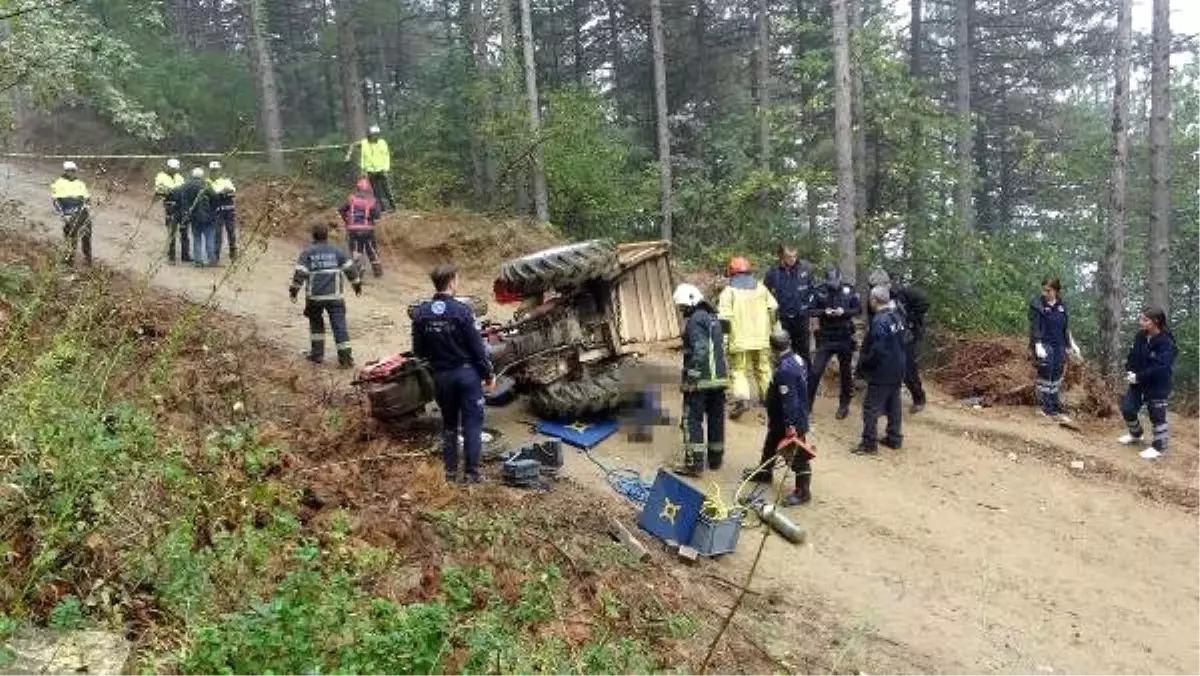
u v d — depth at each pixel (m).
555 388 8.83
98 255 13.57
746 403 10.30
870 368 9.73
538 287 8.55
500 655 4.21
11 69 8.83
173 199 14.03
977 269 17.55
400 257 16.86
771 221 20.34
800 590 6.80
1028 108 28.69
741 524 7.36
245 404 7.09
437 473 6.57
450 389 7.11
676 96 29.17
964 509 8.65
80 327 5.39
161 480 4.67
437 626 4.10
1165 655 6.49
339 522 5.18
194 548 4.43
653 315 10.07
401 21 29.97
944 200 20.47
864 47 17.75
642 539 6.99
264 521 5.01
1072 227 25.94
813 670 5.72
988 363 13.25
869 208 20.08
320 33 28.61
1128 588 7.43
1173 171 23.23
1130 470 9.93
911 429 10.77
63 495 3.91
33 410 4.11
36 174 20.88
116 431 4.82
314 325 9.92
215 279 13.42
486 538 5.83
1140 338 10.55
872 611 6.64
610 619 5.39
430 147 24.20
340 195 19.95
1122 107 16.17
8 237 11.63
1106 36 25.95
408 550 5.49
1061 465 9.98
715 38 28.97
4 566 3.67
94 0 22.33
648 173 22.98
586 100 21.73
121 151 22.91
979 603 6.97
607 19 30.12
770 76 26.58
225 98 26.30
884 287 9.75
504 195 22.64
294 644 3.70
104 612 3.70
